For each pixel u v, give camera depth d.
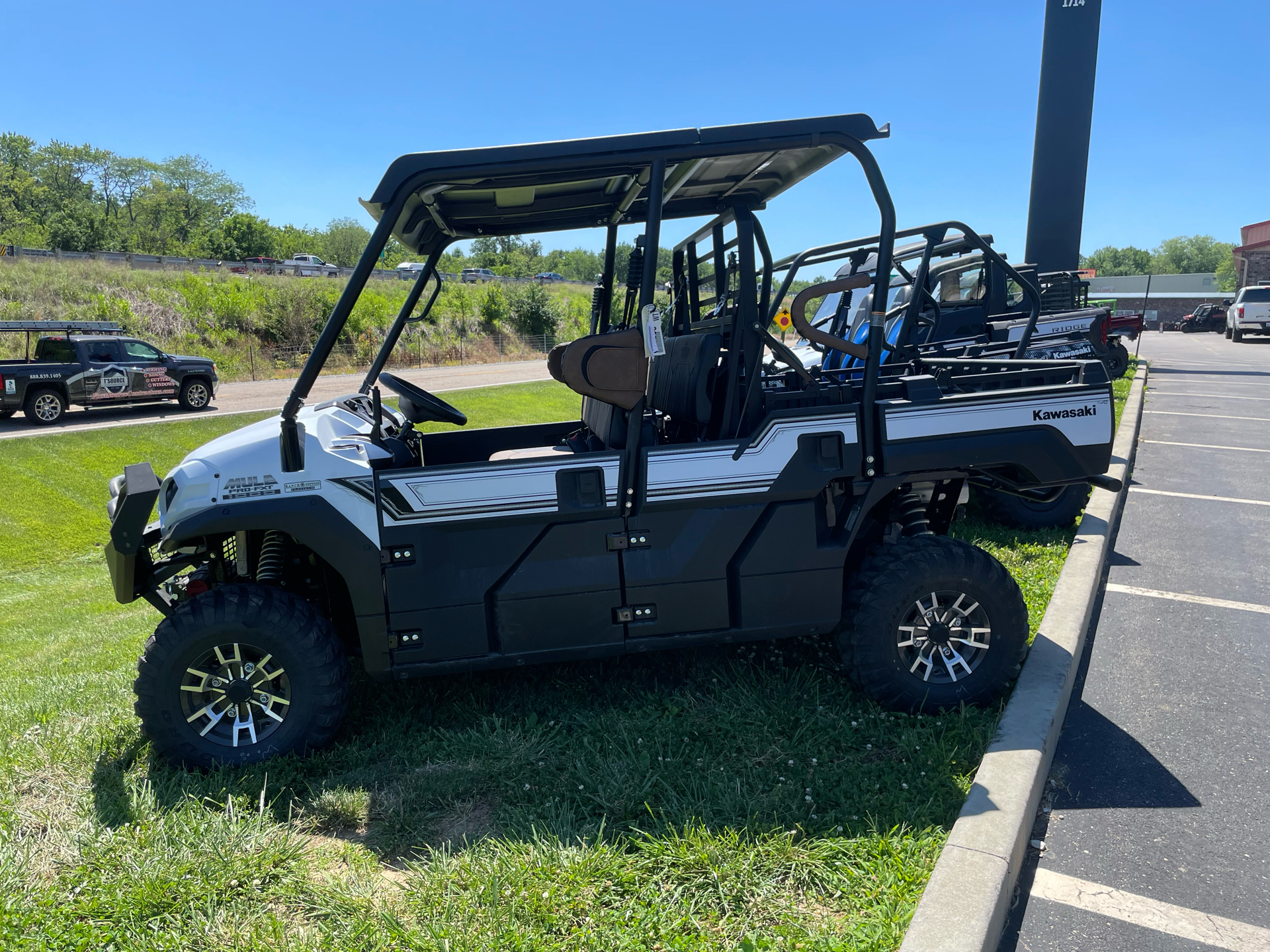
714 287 4.31
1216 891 2.42
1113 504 6.46
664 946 2.15
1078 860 2.59
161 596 3.71
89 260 37.34
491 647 3.32
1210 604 4.72
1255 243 56.75
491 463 3.20
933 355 6.58
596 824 2.70
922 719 3.32
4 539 10.57
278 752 3.25
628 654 3.62
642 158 3.09
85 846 2.67
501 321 43.09
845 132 3.14
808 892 2.36
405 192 3.03
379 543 3.18
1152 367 20.69
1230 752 3.18
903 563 3.35
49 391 17.03
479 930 2.22
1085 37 15.88
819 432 3.33
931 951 1.99
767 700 3.48
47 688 4.36
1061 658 3.67
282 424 3.12
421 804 2.91
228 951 2.21
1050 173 16.55
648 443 3.49
